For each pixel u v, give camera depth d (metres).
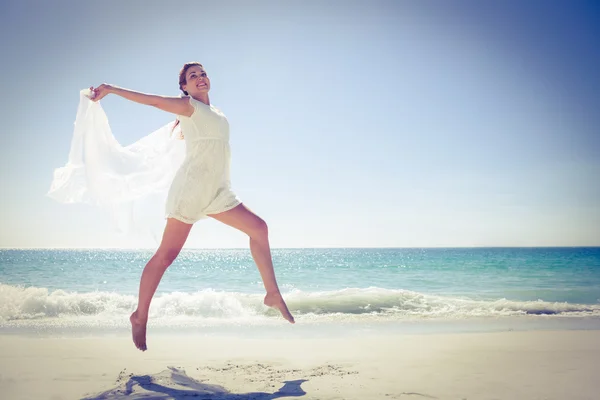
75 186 3.74
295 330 6.25
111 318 7.49
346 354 4.52
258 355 4.50
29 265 21.02
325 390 3.15
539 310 8.43
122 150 3.92
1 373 3.77
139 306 3.47
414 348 4.82
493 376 3.59
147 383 3.30
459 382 3.39
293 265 25.58
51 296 8.28
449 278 16.58
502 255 42.16
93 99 3.37
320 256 52.06
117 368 3.95
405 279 16.23
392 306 8.78
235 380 3.46
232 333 5.99
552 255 40.81
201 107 3.55
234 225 3.66
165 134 4.07
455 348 4.82
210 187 3.54
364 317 7.61
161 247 3.53
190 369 3.86
